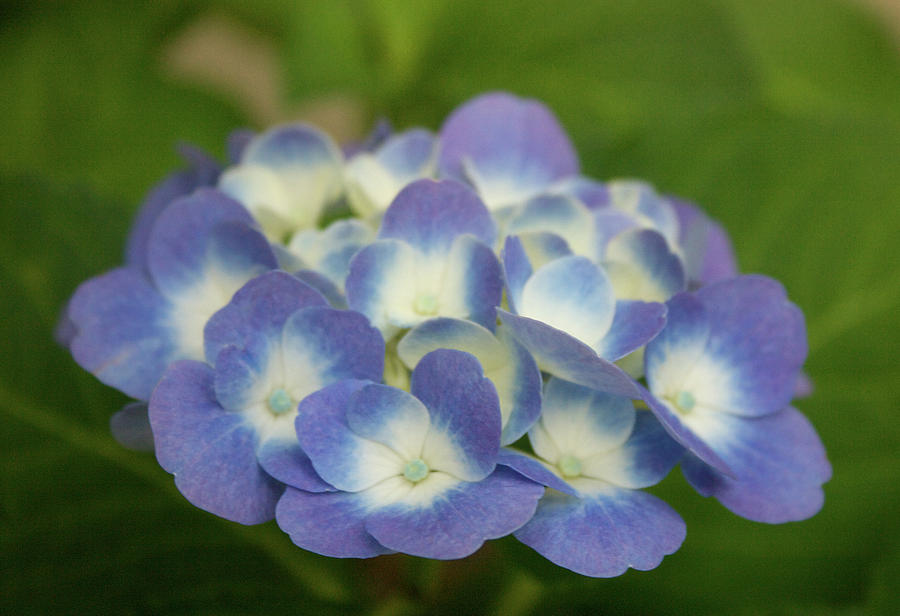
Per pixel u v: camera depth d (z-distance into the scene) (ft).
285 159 1.55
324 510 1.38
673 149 1.76
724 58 1.83
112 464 1.64
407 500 1.39
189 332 1.49
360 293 1.43
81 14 2.02
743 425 1.47
